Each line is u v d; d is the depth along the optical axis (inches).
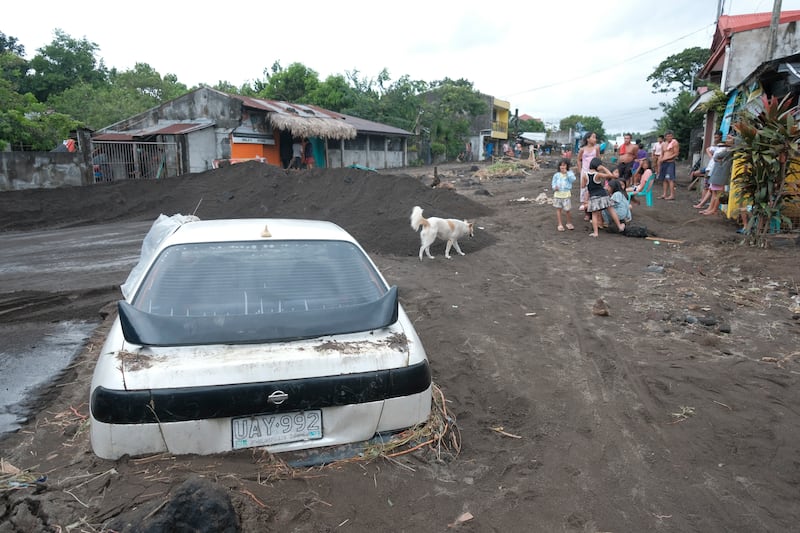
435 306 251.9
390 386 111.3
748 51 586.6
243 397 101.4
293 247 136.7
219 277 123.9
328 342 112.4
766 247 338.3
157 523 84.1
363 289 129.8
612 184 420.2
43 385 168.7
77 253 391.9
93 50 1727.4
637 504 109.7
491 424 144.6
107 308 249.3
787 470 121.6
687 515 106.3
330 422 109.3
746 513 106.8
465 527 100.6
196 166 916.6
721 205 478.9
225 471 101.5
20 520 92.0
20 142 802.2
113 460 101.7
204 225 150.8
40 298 263.6
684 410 150.1
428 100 1937.7
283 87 1590.8
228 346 107.6
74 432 136.4
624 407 153.2
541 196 613.3
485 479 117.1
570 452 129.6
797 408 150.3
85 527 89.2
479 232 412.8
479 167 1311.5
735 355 188.7
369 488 106.9
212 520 85.4
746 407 151.2
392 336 118.4
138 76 1668.3
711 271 303.6
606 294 265.9
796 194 353.1
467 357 191.6
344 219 464.1
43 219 569.0
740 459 126.4
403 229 408.2
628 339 206.1
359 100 1612.9
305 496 101.4
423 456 118.6
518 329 220.5
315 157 1169.4
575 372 177.9
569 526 102.4
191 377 100.2
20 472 111.7
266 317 114.5
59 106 1341.0
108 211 605.6
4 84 838.5
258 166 635.5
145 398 98.4
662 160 588.7
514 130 2588.6
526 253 366.0
